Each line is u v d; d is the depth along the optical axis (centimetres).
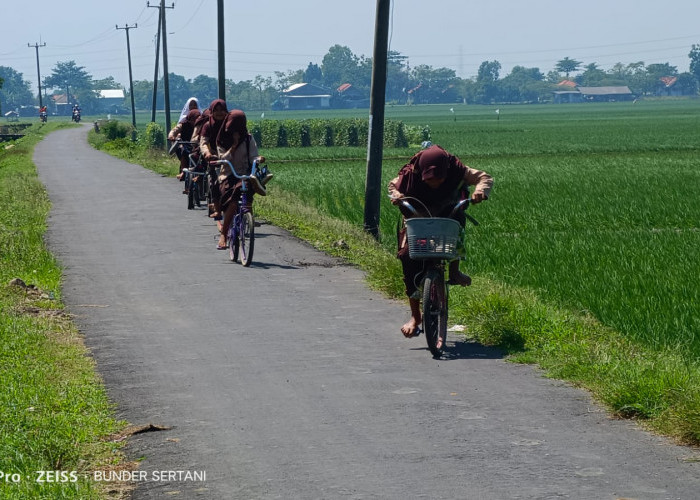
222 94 6844
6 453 1160
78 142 13475
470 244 3033
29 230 3278
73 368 1591
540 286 2259
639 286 2217
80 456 1180
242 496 1052
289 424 1306
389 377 1551
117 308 2112
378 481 1088
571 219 4053
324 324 1967
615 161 8438
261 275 2539
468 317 1931
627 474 1101
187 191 4212
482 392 1457
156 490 1077
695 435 1205
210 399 1431
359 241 3155
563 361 1580
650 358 1580
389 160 9200
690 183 5819
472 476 1098
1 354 1620
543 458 1159
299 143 13612
